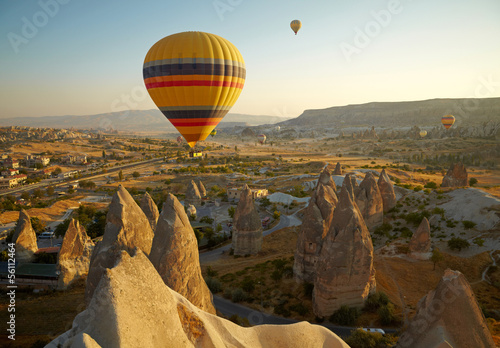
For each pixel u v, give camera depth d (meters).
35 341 24.78
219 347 11.84
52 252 48.72
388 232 49.94
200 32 35.56
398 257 40.97
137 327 9.74
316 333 14.42
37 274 40.25
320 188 39.88
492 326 23.16
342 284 28.69
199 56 34.16
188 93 35.44
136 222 26.17
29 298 36.22
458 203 51.16
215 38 35.66
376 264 39.53
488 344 14.20
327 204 38.62
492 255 38.47
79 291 38.50
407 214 54.94
